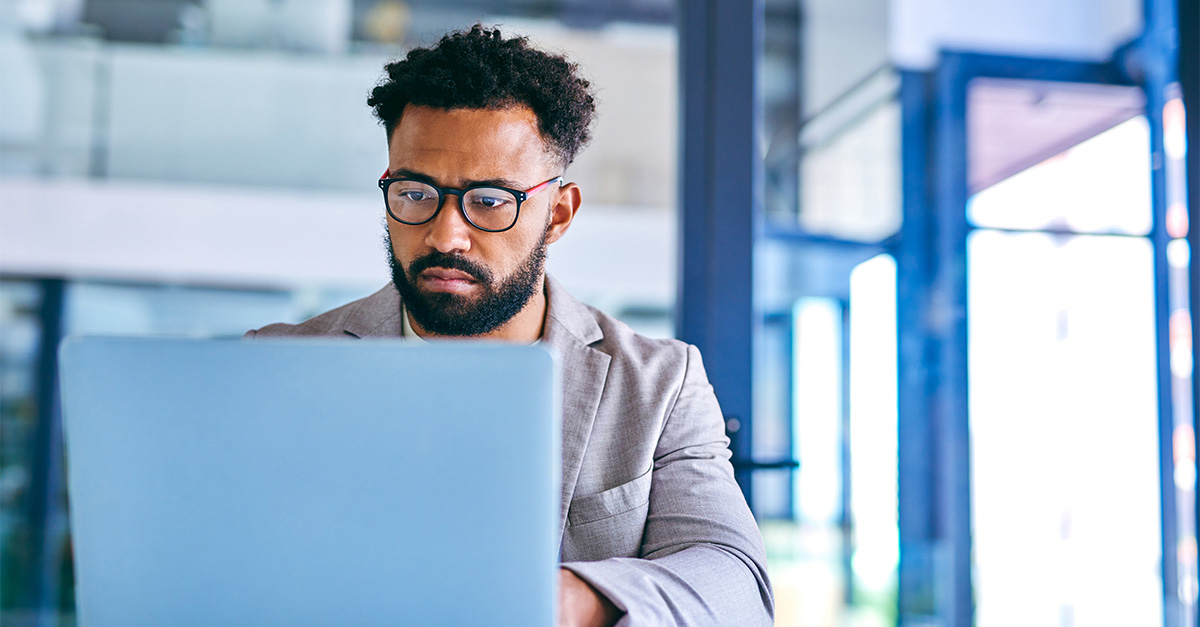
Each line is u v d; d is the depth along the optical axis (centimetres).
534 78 94
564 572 75
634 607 73
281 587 65
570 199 101
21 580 326
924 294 203
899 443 200
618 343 105
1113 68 214
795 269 197
